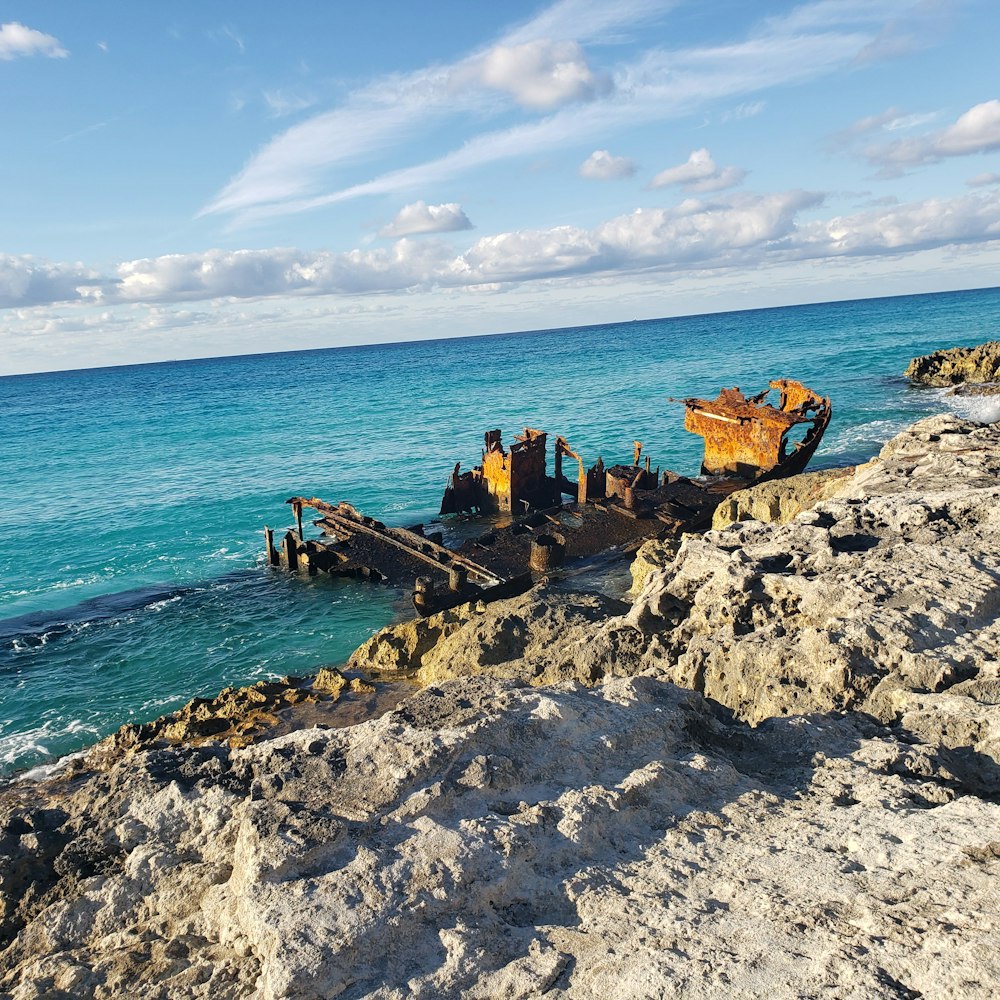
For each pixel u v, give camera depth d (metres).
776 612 9.53
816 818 5.59
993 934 4.09
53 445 54.50
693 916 4.59
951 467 14.35
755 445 27.61
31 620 20.83
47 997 4.46
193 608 21.03
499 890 4.84
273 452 46.56
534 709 6.54
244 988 4.28
